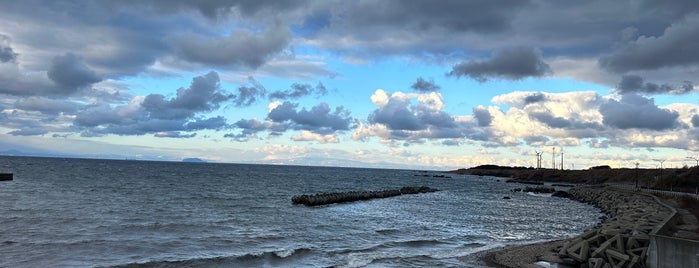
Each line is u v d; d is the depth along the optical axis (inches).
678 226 933.8
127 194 2043.6
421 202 2306.8
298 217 1433.3
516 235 1209.4
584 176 5846.5
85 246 827.4
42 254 758.5
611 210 1865.2
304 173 6747.1
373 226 1282.0
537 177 6437.0
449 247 972.6
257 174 5506.9
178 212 1409.9
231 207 1647.4
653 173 4387.3
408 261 802.2
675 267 581.3
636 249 696.4
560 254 773.3
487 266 773.9
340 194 2185.0
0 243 829.2
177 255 786.8
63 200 1675.7
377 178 6082.7
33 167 4820.4
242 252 832.9
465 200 2532.0
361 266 757.3
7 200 1610.5
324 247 919.0
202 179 3767.2
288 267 740.7
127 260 734.5
